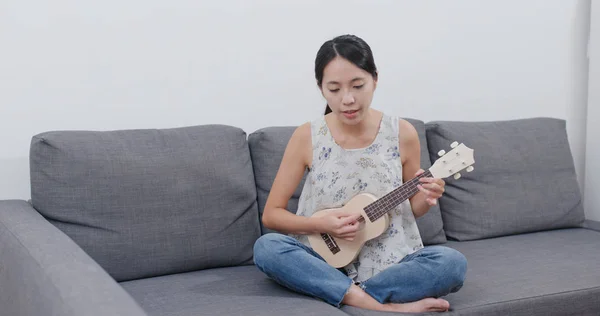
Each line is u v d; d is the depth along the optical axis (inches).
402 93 99.9
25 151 79.3
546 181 94.0
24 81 78.5
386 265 67.5
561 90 111.7
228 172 76.9
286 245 65.0
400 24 98.8
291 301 61.9
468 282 69.0
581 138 112.9
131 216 72.0
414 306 61.5
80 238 70.1
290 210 79.7
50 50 79.5
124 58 83.3
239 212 77.2
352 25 95.8
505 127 95.6
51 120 80.2
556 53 110.7
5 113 77.9
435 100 102.3
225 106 89.2
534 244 84.8
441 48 102.0
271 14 90.8
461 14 103.1
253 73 90.4
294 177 72.1
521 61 108.2
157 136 76.6
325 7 94.0
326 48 65.3
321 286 62.7
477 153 90.6
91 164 71.4
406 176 73.2
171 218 73.5
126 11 82.9
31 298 48.0
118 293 41.7
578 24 111.9
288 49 92.2
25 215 66.5
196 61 87.0
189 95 87.0
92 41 81.5
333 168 70.5
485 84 105.9
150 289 67.2
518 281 69.1
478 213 88.8
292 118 93.4
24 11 78.0
